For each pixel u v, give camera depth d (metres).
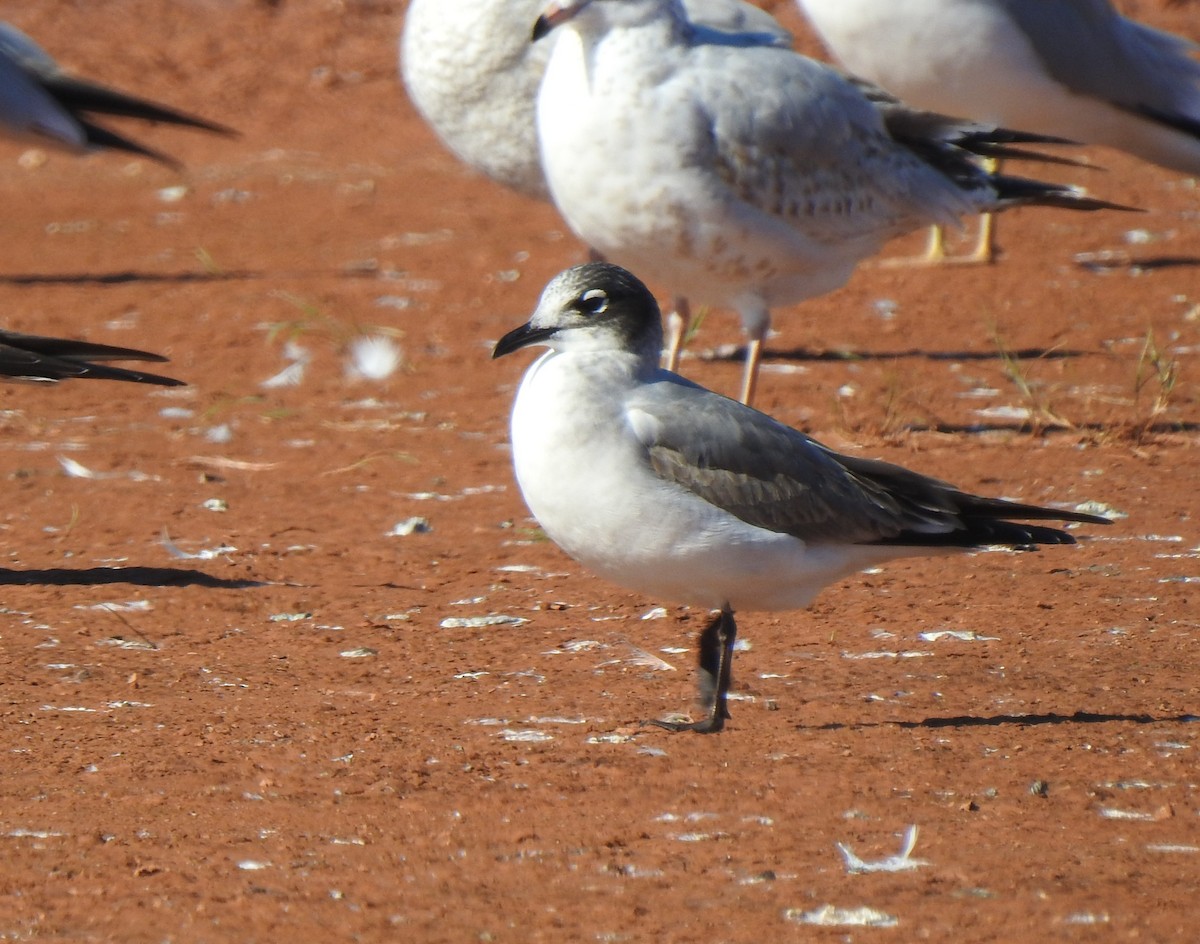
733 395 17.00
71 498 14.35
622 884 7.32
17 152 32.12
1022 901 7.08
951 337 19.36
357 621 11.41
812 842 7.74
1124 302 20.64
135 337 19.88
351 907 7.11
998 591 11.82
